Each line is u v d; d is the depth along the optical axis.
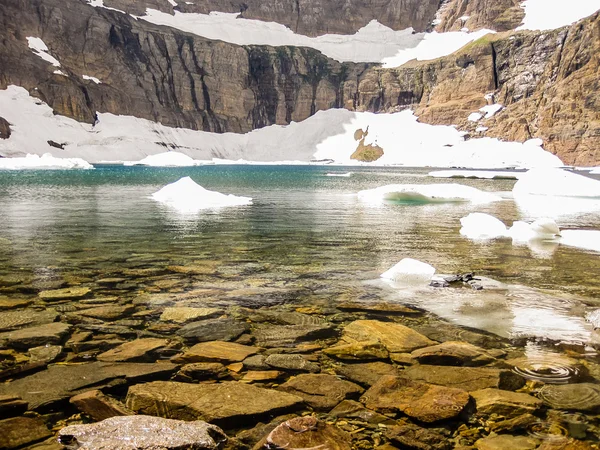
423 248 11.88
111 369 4.65
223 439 3.47
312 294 7.54
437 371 4.71
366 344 5.41
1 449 3.26
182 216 18.00
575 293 7.72
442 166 102.12
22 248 11.28
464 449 3.41
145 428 3.36
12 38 108.75
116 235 13.42
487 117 114.12
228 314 6.48
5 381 4.35
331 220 17.38
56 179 42.62
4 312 6.40
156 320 6.18
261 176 55.94
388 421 3.81
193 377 4.54
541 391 4.30
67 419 3.71
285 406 3.98
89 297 7.21
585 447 3.41
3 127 95.50
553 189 31.91
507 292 7.75
